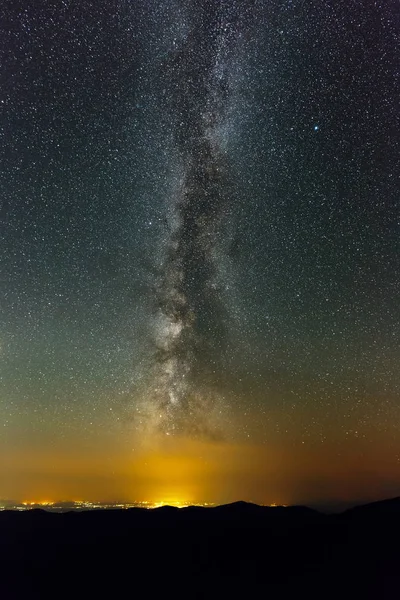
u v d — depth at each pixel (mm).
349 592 9539
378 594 9414
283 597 9516
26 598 9578
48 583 10133
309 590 9703
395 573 10008
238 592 9750
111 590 9891
